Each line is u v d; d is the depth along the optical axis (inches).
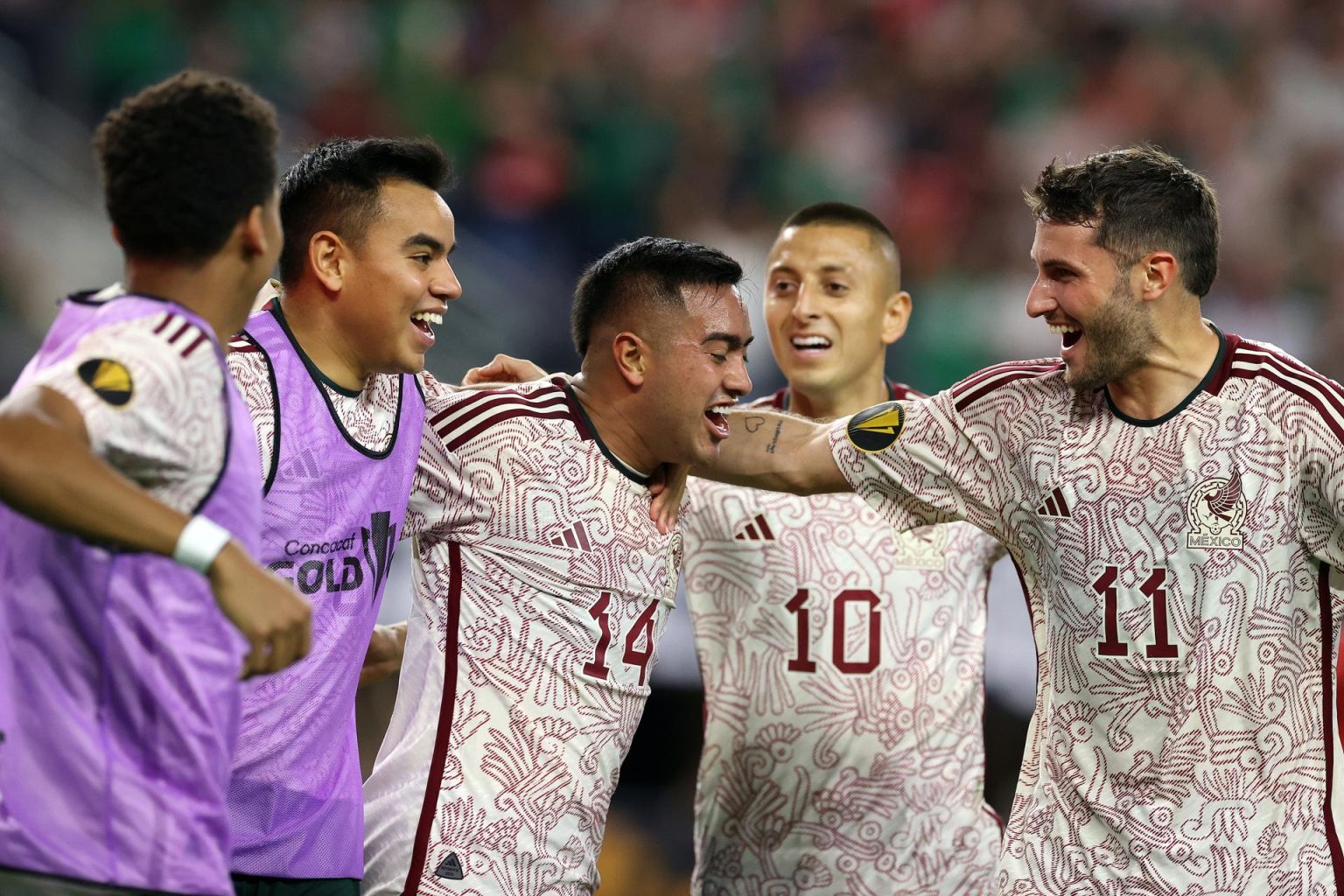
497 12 1699.1
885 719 575.2
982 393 481.1
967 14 1721.2
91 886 337.4
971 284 1513.3
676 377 479.8
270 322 442.9
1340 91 1684.3
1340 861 450.6
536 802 472.7
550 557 475.5
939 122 1676.9
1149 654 454.6
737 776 584.7
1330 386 443.2
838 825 579.2
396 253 443.5
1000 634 916.6
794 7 1736.0
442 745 470.6
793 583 577.0
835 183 1604.3
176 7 1599.4
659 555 497.4
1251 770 450.6
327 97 1608.0
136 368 328.5
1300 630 451.8
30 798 337.1
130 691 340.5
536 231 1566.2
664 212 1605.6
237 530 350.3
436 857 465.4
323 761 447.2
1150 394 455.2
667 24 1700.3
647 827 948.6
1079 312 448.8
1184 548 450.6
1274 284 1515.7
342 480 444.5
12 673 339.3
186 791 346.0
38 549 339.3
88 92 1541.6
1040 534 474.3
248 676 330.0
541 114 1638.8
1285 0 1733.5
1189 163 1625.2
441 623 479.5
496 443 473.4
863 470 497.7
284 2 1635.1
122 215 346.6
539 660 475.5
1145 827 455.8
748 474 516.1
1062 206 450.0
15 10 1531.7
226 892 353.7
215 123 346.6
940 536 585.6
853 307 601.6
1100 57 1707.7
